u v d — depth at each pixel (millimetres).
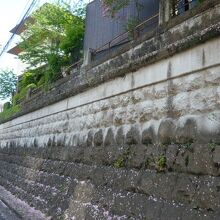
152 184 6059
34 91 20109
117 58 8281
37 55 22422
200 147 5164
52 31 22016
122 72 7852
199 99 5441
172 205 5438
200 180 5023
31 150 15148
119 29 13391
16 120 19578
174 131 5891
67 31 20594
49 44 22031
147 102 6895
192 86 5648
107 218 7070
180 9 8180
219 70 5109
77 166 9617
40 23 21953
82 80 10258
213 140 4984
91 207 7879
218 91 5074
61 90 12219
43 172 12305
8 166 18703
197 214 4891
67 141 11078
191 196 5094
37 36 22250
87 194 8312
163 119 6285
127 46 7855
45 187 11477
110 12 11016
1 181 18750
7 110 23766
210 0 5387
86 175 8781
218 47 5156
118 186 7125
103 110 8828
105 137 8422
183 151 5527
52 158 11977
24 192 13648
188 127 5547
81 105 10367
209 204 4750
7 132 21797
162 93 6438
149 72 6914
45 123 13930
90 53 11383
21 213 11031
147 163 6410
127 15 12609
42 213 10617
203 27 5531
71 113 11148
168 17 7535
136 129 7121
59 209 9562
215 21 5270
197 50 5586
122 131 7672
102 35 14867
